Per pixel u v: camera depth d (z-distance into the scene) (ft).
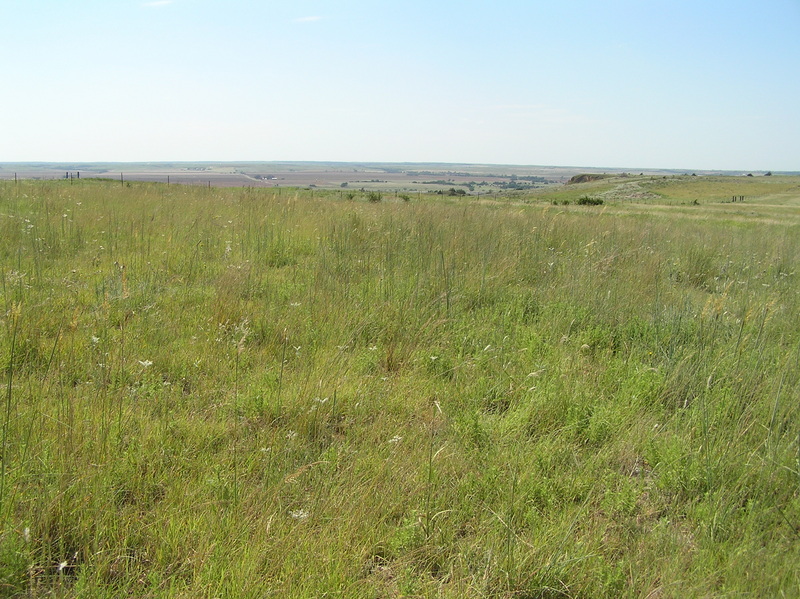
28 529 8.26
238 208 41.09
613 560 9.41
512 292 23.48
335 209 42.96
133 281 21.67
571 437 13.00
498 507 10.32
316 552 8.81
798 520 10.23
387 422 12.95
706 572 9.00
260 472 10.94
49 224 29.86
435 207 41.39
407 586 8.25
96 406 12.18
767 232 52.60
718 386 15.24
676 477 11.43
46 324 16.70
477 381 15.35
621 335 19.42
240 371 15.31
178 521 9.29
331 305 19.97
